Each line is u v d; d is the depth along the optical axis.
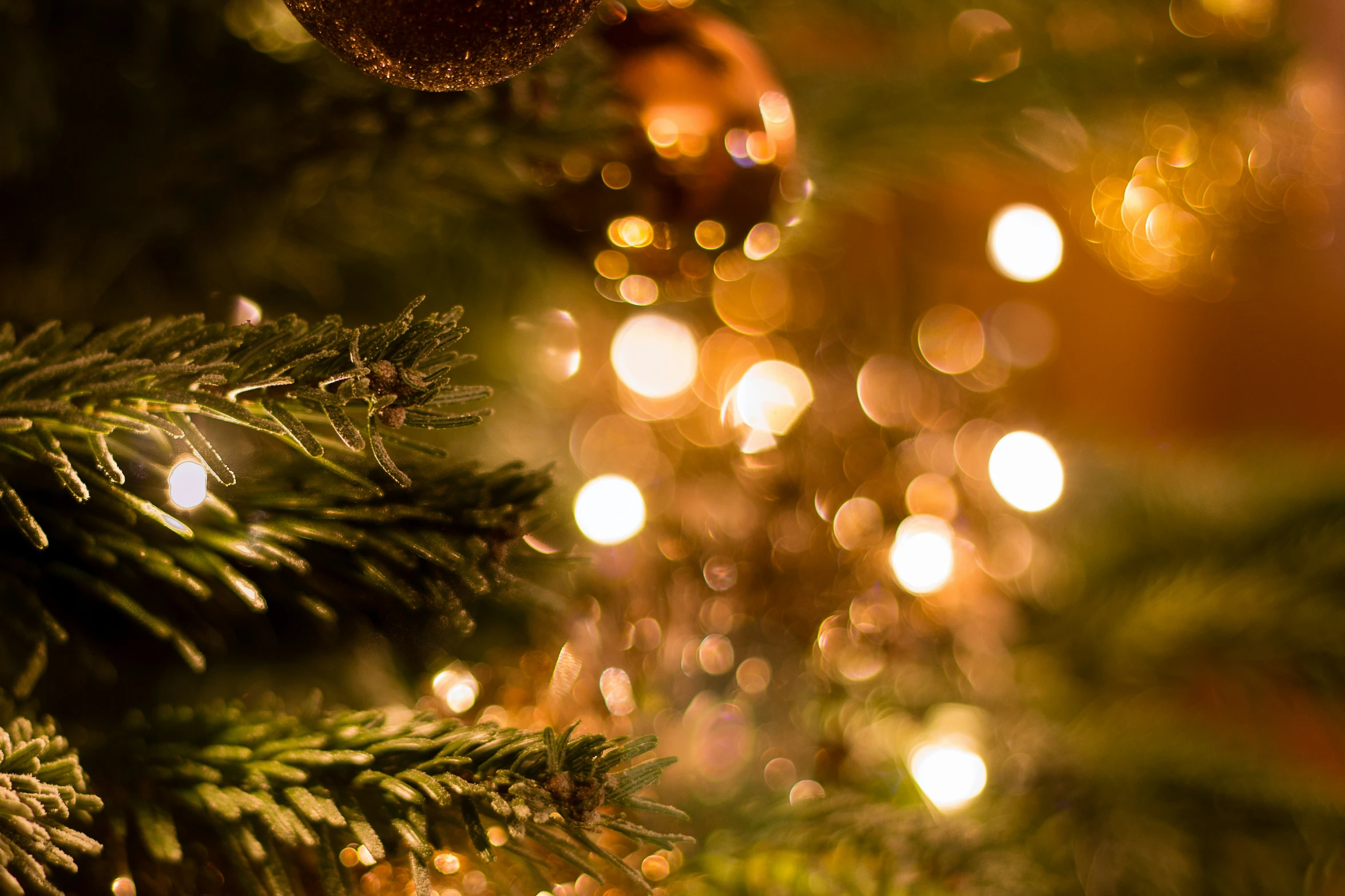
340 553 0.57
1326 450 1.35
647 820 0.70
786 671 0.87
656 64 0.66
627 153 0.67
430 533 0.56
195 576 0.59
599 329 1.20
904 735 0.87
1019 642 1.11
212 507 0.56
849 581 0.93
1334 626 1.02
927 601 0.97
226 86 0.70
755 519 0.93
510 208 0.74
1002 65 0.84
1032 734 0.89
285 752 0.55
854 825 0.68
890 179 0.93
